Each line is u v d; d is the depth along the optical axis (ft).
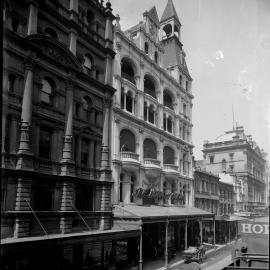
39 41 75.31
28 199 68.90
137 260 102.06
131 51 123.03
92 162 92.89
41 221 72.49
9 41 68.44
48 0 82.48
